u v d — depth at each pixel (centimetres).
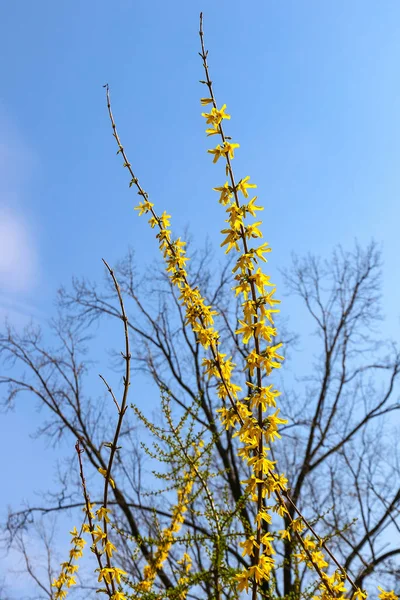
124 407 336
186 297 462
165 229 497
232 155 398
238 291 372
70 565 450
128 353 338
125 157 499
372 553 1138
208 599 516
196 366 1411
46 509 1248
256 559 335
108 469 348
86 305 1498
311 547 392
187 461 518
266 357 354
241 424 362
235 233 379
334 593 368
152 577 579
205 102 414
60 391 1372
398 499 1274
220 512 510
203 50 422
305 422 1462
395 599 397
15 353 1402
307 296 1616
